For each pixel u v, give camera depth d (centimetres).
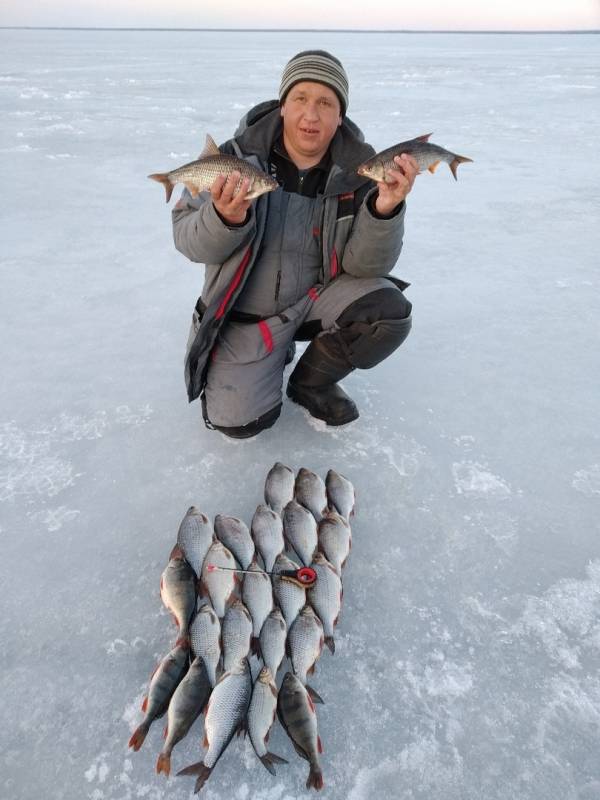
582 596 205
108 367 340
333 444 280
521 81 2661
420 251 551
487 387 328
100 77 2734
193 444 276
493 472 264
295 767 157
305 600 196
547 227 619
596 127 1309
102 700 171
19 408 299
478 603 202
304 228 256
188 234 233
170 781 154
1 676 176
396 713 169
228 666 176
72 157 949
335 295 267
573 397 319
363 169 226
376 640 189
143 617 195
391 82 2566
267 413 273
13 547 219
